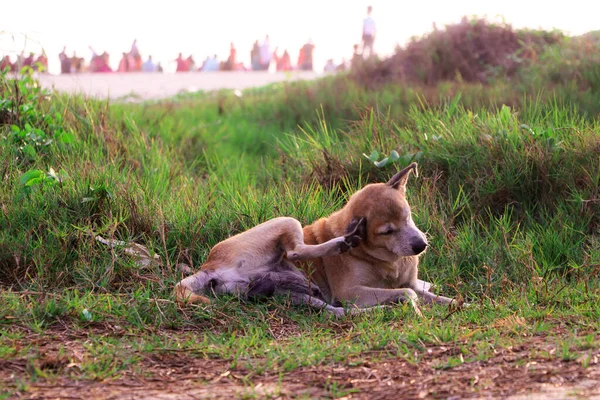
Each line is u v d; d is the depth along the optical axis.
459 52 16.73
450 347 4.20
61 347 4.24
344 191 7.91
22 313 4.77
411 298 5.37
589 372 3.62
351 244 5.38
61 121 8.98
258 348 4.38
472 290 5.95
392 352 4.19
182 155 11.17
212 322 4.95
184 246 6.36
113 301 5.09
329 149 8.69
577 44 15.70
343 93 15.24
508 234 6.73
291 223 5.71
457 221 7.29
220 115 15.65
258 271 5.59
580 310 4.97
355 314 5.27
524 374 3.64
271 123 14.75
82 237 6.05
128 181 7.23
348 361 4.01
